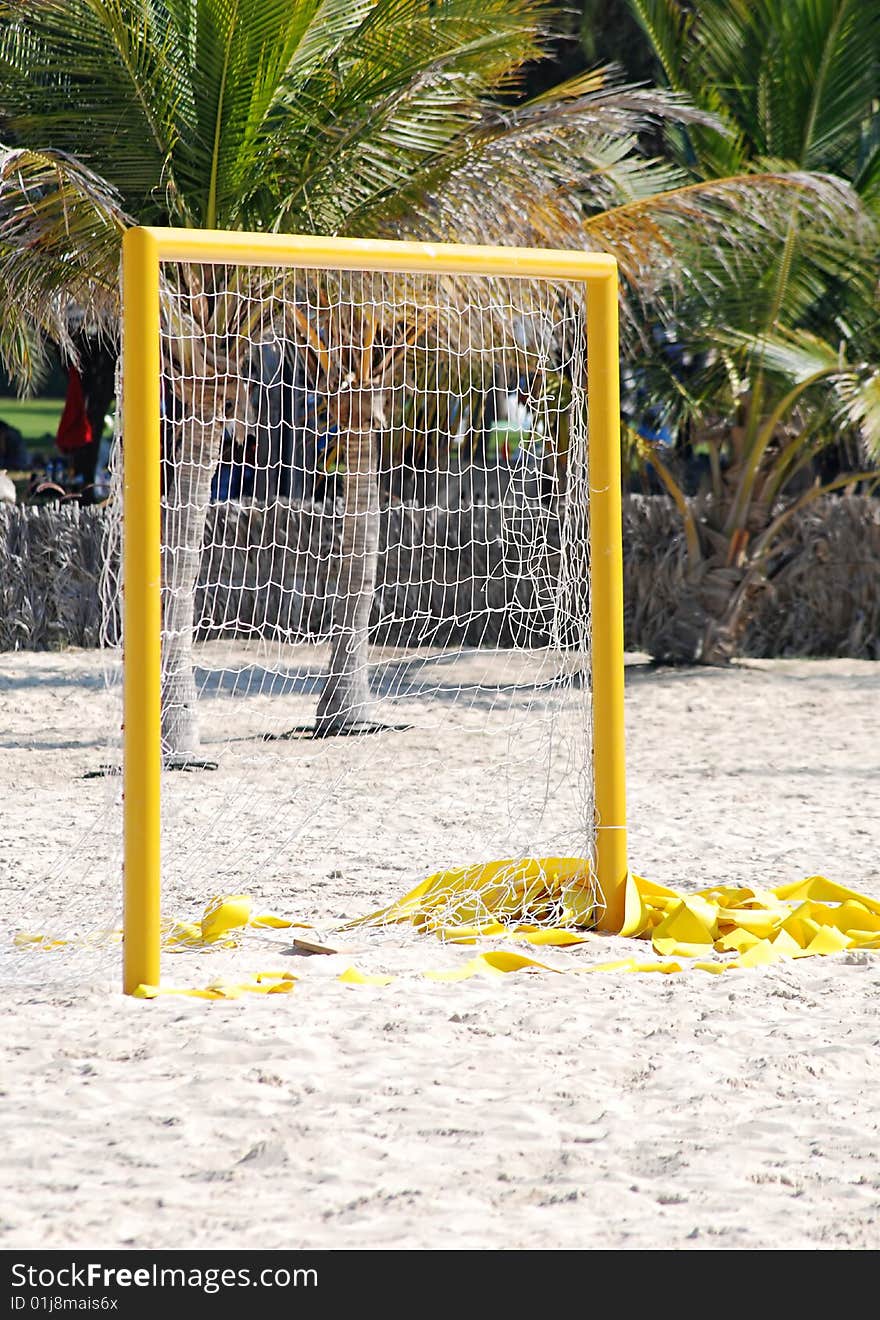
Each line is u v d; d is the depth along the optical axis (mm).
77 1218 11250
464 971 18500
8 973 18500
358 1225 11219
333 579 60375
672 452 59188
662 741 39531
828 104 50750
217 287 34375
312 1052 15055
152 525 17750
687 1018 16500
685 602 55438
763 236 45781
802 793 31609
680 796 31391
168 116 33531
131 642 17672
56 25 32844
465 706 45031
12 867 24422
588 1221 11328
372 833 27406
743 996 17406
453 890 21953
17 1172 12109
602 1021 16422
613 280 20906
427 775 33688
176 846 26250
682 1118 13469
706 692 48781
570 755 31234
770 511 55125
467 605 60594
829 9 49062
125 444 17812
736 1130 13164
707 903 20672
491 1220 11336
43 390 114938
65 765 35500
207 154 34000
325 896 22719
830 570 59188
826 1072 14727
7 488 67000
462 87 35906
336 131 34125
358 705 40312
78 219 32625
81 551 59875
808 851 25625
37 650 59531
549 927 21109
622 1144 12820
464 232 34156
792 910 20844
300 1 32250
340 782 32906
